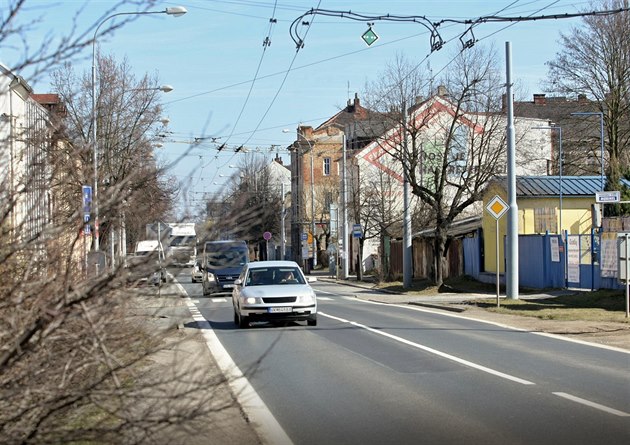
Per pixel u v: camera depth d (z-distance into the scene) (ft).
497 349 47.80
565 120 153.99
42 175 19.71
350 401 32.24
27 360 16.30
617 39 137.90
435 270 117.60
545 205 117.91
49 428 17.07
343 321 68.90
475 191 115.03
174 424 17.39
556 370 39.27
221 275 110.93
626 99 139.64
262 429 27.22
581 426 26.86
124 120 74.49
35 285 16.83
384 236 163.84
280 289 63.77
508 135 84.79
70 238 18.49
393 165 164.55
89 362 16.78
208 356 44.47
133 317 18.85
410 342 51.96
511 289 85.81
